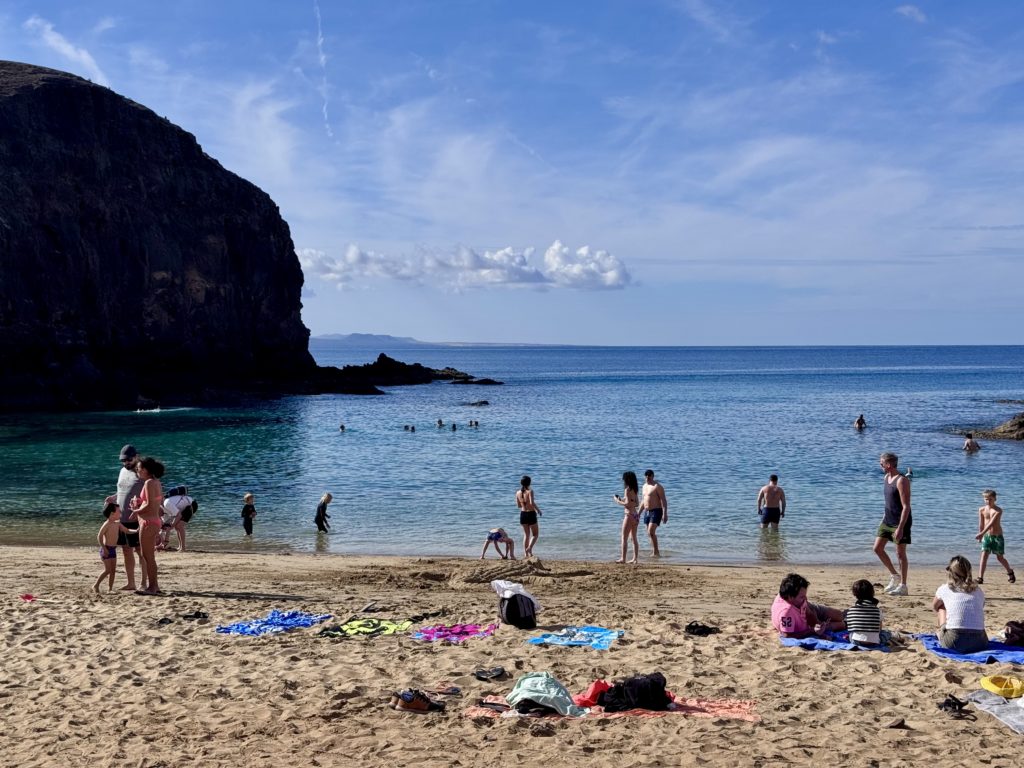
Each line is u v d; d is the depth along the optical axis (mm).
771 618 11211
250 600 13141
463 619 11414
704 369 188375
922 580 16016
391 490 29359
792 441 45344
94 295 74688
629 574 16062
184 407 72250
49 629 10820
